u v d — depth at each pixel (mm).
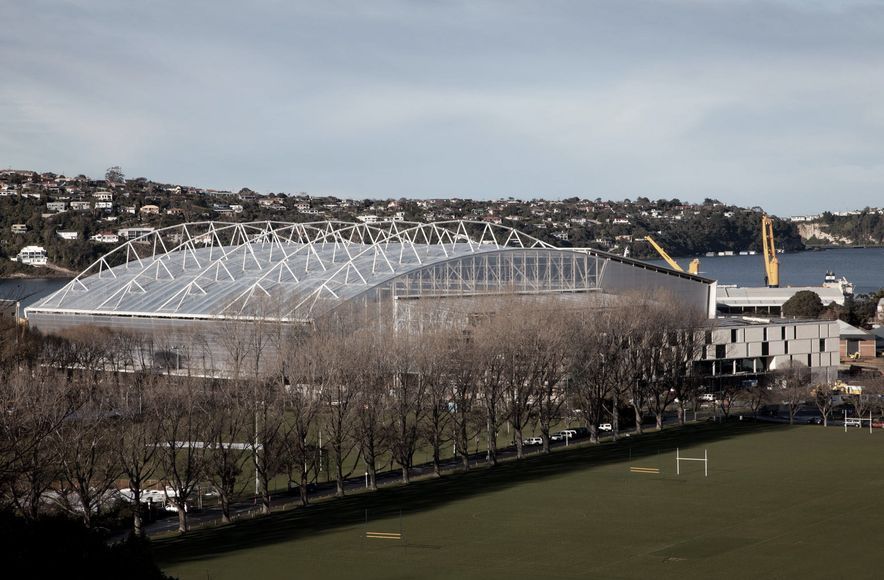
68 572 89812
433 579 121562
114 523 153250
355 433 179875
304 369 179750
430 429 196875
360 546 137500
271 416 175500
